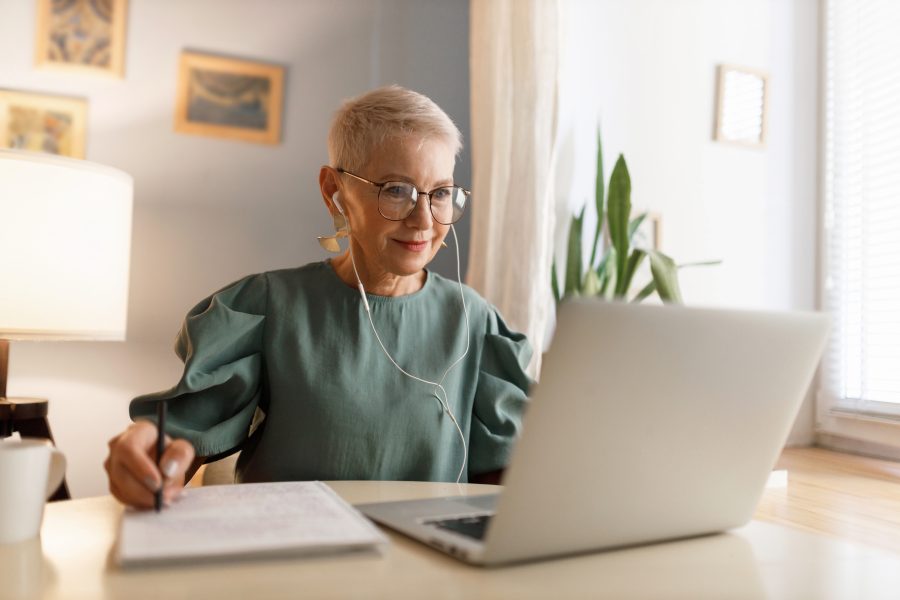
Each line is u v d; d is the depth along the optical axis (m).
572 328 0.61
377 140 1.23
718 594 0.65
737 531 0.89
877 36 2.90
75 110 2.41
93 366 2.41
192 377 1.19
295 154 2.63
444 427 1.32
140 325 2.46
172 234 2.50
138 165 2.47
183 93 2.51
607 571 0.70
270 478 1.26
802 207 3.15
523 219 2.49
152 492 0.76
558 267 2.77
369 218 1.25
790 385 0.78
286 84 2.63
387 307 1.33
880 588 0.68
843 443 2.93
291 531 0.71
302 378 1.27
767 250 3.08
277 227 2.61
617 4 2.89
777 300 3.09
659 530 0.78
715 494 0.80
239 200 2.57
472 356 1.40
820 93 3.18
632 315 0.63
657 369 0.67
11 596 0.59
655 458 0.71
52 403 2.36
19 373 2.33
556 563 0.72
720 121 3.01
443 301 1.39
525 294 2.46
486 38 2.61
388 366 1.31
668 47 2.97
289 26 2.64
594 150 2.83
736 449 0.78
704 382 0.71
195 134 2.53
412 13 2.77
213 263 2.54
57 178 1.96
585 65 2.83
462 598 0.60
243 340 1.27
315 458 1.26
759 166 3.09
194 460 1.21
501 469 1.36
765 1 3.12
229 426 1.21
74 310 1.98
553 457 0.65
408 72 2.76
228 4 2.57
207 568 0.65
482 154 2.61
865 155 2.93
